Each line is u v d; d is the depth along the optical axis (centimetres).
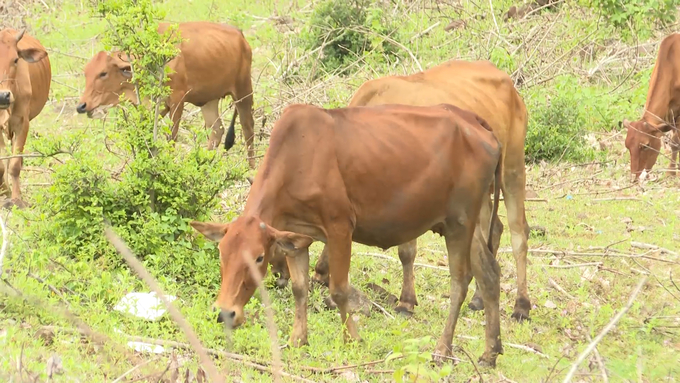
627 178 2588
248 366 1384
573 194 2427
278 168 1427
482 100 1759
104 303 1561
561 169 2612
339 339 1507
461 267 1506
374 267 1917
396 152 1445
